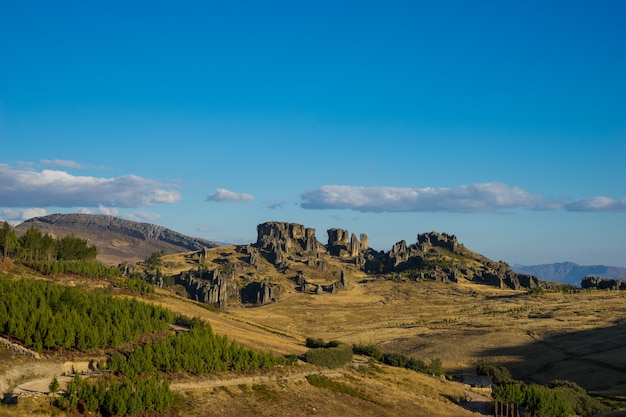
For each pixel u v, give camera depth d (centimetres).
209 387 7569
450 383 12794
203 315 13750
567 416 10481
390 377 11181
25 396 5722
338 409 8288
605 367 16550
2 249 13888
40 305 7812
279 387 8381
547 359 18062
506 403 10375
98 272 13600
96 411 5900
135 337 8450
